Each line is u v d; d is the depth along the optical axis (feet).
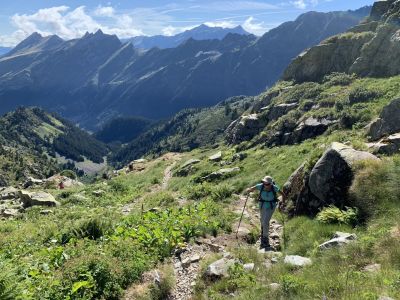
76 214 94.68
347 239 38.65
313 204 54.80
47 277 40.27
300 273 34.40
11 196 157.07
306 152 103.71
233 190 89.61
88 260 41.16
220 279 37.32
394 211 41.70
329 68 204.74
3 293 32.14
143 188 152.05
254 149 156.15
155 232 51.70
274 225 57.06
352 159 52.11
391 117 77.30
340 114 128.88
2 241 69.15
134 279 40.47
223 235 53.67
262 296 30.73
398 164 48.39
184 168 175.22
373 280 28.14
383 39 171.12
